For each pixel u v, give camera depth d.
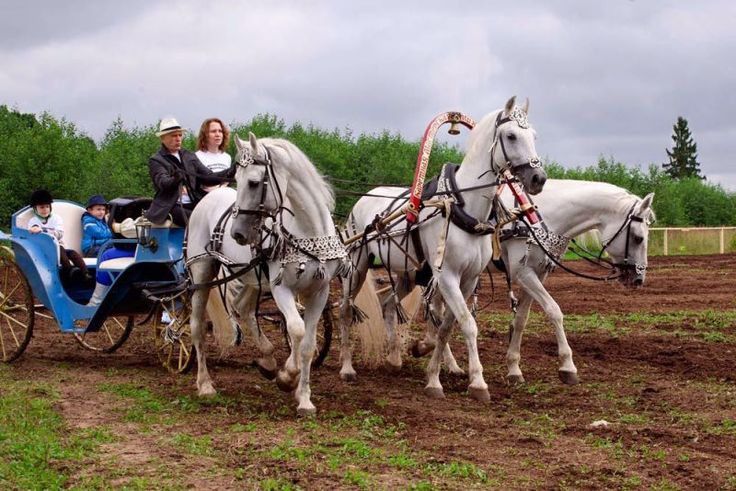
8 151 25.66
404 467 6.29
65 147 25.64
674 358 11.24
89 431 7.27
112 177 26.48
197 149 10.28
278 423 7.64
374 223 9.46
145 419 7.75
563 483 5.97
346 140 37.84
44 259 10.52
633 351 11.82
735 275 24.50
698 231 39.31
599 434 7.32
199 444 6.87
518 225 9.77
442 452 6.72
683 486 5.93
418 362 11.19
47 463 6.38
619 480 6.02
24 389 8.97
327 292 8.03
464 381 9.99
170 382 9.55
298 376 8.16
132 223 10.36
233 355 11.42
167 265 9.63
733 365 10.70
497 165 8.70
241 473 6.12
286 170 7.58
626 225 10.02
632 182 46.53
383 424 7.64
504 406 8.59
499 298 18.84
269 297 10.03
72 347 12.02
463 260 8.83
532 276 9.84
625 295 19.39
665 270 26.70
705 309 16.81
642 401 8.68
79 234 11.31
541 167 8.55
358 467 6.29
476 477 6.07
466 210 8.83
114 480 6.04
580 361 11.16
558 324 9.78
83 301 11.04
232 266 8.34
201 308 8.81
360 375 10.31
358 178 35.88
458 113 9.41
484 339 12.98
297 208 7.70
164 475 6.12
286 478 6.00
